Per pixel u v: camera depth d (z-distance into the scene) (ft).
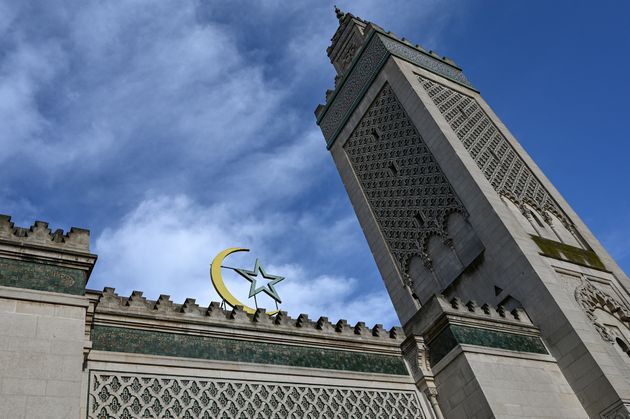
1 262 41.57
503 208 81.87
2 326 38.04
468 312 64.44
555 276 72.90
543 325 68.23
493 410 54.44
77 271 44.14
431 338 62.85
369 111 112.57
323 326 59.36
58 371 37.52
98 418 41.19
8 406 34.71
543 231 86.48
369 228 102.06
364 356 59.88
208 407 46.44
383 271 96.63
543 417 57.21
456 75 120.67
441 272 86.38
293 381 52.65
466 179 86.22
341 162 114.62
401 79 106.32
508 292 73.72
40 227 45.14
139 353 46.26
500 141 105.19
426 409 58.59
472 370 57.47
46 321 39.65
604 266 83.87
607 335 68.90
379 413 55.57
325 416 52.19
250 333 53.47
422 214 92.58
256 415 48.47
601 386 60.80
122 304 48.75
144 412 43.37
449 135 94.32
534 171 100.78
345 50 133.49
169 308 50.83
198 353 49.32
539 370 62.90
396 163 101.71
